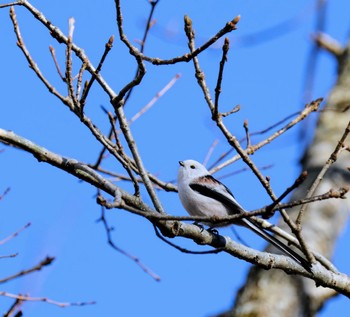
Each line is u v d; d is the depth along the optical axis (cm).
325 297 1233
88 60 1050
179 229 1027
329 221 1336
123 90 1023
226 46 935
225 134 1002
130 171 1030
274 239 1127
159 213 971
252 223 1135
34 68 1033
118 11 974
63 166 1042
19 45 1020
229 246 1070
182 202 1388
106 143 1042
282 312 1193
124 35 987
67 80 1028
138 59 987
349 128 1054
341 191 930
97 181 1033
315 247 1279
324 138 1565
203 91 1018
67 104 1035
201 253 1011
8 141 1027
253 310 1193
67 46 1025
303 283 1229
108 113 1044
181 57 970
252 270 1263
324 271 1116
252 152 1176
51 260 1073
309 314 1214
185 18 991
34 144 1036
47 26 1055
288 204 924
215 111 994
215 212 1355
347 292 1130
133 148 1049
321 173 1054
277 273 1238
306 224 1321
